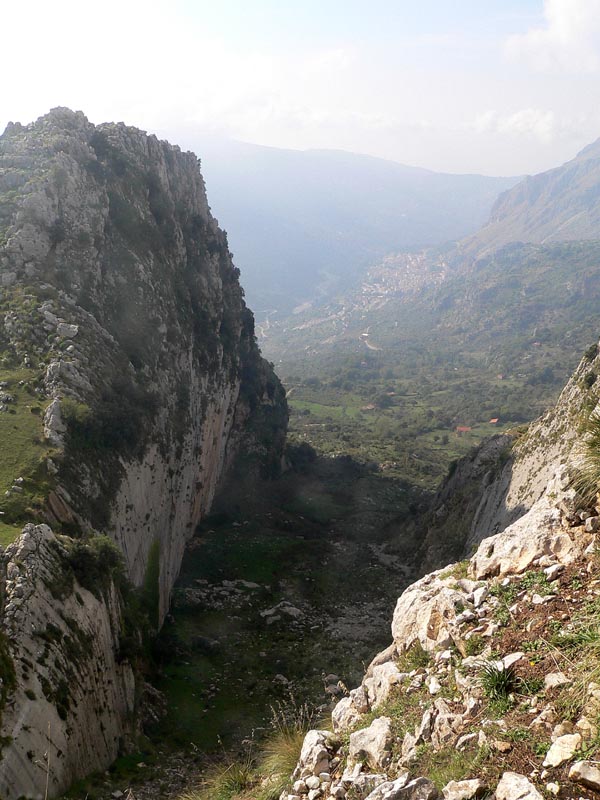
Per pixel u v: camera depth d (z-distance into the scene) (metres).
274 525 73.94
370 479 104.31
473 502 57.72
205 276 70.69
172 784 23.41
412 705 10.49
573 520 12.12
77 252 44.69
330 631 45.03
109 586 28.30
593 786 7.12
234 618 46.66
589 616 9.54
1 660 19.41
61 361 36.28
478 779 7.88
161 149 65.88
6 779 17.06
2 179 45.41
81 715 22.19
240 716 31.95
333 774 10.45
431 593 13.15
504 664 9.59
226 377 74.88
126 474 37.75
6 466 29.28
